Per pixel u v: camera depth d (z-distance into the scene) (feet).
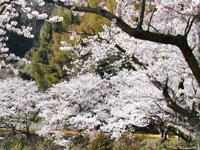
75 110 64.69
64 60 92.27
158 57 39.45
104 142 50.70
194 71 21.04
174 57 37.22
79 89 63.21
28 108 80.69
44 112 70.54
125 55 40.40
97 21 61.87
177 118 35.68
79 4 21.80
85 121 56.08
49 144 74.28
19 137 81.71
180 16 33.30
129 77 42.50
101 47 43.04
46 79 99.19
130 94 42.47
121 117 46.06
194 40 33.94
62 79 92.07
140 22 19.75
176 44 20.34
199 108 36.45
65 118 65.57
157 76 38.14
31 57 121.49
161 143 60.80
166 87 27.89
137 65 40.19
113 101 46.75
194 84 37.50
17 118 82.02
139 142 65.00
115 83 47.26
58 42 93.09
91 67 61.41
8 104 81.76
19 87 83.92
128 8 37.70
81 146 66.23
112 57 48.44
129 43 39.17
